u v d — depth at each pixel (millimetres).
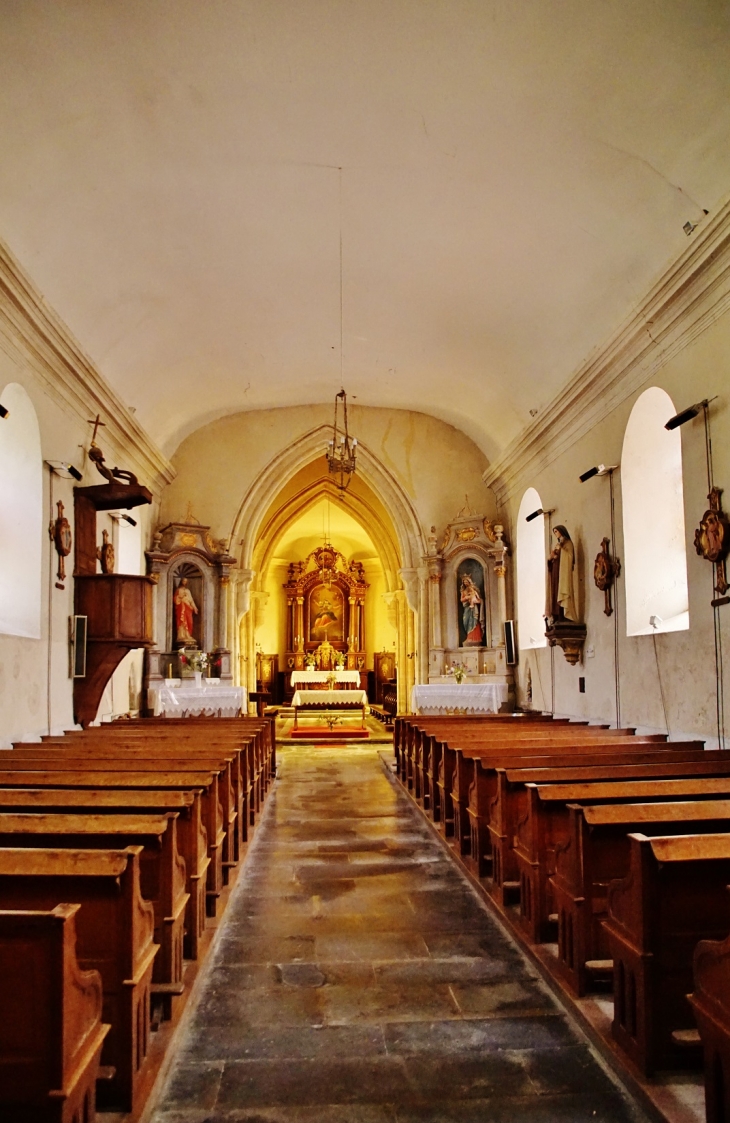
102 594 10047
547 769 5414
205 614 15766
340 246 9789
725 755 6207
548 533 12734
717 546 7266
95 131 7211
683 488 8133
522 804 5461
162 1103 3164
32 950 2447
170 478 15859
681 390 8289
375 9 6188
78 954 3072
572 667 11711
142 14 6125
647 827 3959
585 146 7465
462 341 12375
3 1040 2441
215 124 7426
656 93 6625
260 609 21797
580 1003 3857
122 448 12484
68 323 9414
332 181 8391
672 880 3219
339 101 7195
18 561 8656
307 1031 3764
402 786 10977
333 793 10469
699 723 7820
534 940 4719
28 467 8781
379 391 15617
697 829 3992
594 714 10742
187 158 7875
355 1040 3676
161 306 10773
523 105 7137
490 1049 3582
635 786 4660
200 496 16219
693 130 6754
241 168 8109
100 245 8781
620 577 9898
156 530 15672
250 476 16375
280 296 11227
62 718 9531
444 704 14930
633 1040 3295
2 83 6301
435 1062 3469
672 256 7602
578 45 6402
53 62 6352
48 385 9047
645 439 9586
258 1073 3391
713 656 7535
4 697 7781
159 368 12492
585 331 10203
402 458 16750
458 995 4152
